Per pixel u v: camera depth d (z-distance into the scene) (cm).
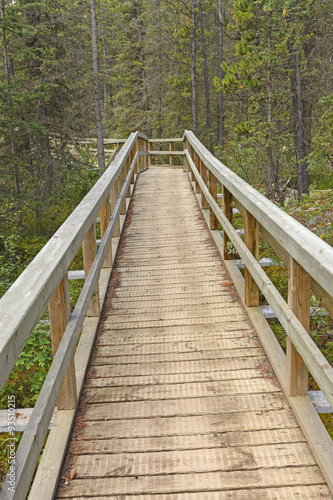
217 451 239
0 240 1059
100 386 301
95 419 269
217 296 434
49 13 1748
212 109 2644
